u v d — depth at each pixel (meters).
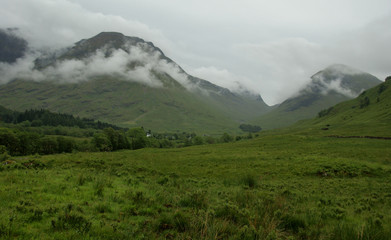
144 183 15.92
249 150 61.53
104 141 98.56
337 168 31.33
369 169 30.55
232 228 7.50
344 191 19.89
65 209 7.46
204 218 7.96
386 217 10.52
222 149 68.62
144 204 9.87
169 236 7.00
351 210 12.04
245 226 7.38
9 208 7.44
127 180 15.39
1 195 8.55
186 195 11.66
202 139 151.12
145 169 29.83
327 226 8.66
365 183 23.80
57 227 6.44
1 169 14.66
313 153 49.12
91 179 13.53
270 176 29.52
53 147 93.38
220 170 34.25
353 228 7.89
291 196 15.76
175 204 10.48
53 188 10.62
